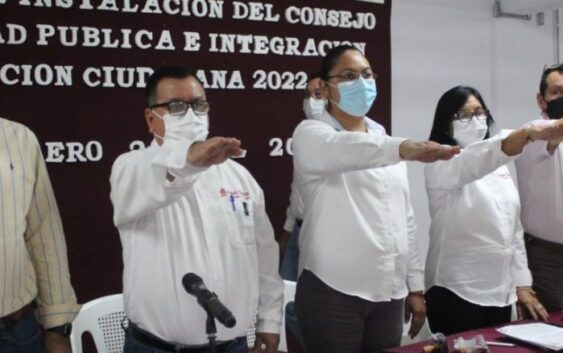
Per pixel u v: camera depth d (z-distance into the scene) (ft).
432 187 7.68
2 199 5.16
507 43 14.24
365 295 6.63
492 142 6.81
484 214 7.64
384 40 12.42
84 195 9.95
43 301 5.65
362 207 6.70
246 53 11.04
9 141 5.35
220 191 5.73
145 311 5.42
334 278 6.59
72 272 9.93
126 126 10.18
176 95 5.46
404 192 7.08
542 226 8.49
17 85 9.42
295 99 11.55
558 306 8.51
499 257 7.66
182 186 4.92
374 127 7.45
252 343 7.22
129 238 5.52
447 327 7.90
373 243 6.63
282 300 6.43
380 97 12.46
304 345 7.07
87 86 9.87
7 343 5.24
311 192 6.82
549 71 8.96
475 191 7.69
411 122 13.14
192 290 4.68
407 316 7.80
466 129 7.86
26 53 9.45
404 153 5.76
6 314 5.23
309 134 6.57
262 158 11.31
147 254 5.42
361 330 6.77
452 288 7.75
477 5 13.78
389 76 12.55
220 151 4.64
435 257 7.95
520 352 6.28
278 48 11.32
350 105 6.83
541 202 8.42
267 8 11.18
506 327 6.97
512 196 7.91
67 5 9.66
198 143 4.76
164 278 5.37
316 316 6.73
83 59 9.81
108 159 10.07
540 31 14.69
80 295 10.00
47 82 9.60
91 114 9.92
